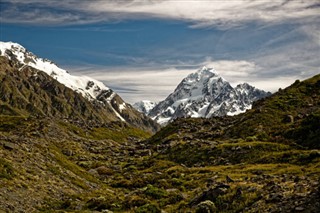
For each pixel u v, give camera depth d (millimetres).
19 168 50656
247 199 37094
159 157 102625
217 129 131250
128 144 173000
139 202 47000
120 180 71688
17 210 37781
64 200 46844
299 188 35875
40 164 57625
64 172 60656
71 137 141500
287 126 98938
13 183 44719
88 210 44344
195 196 46844
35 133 119312
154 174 77938
